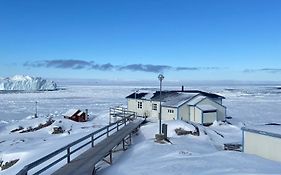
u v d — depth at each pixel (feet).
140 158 62.18
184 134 99.81
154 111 149.28
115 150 72.28
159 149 70.13
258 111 245.65
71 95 523.70
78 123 152.76
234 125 138.72
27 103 349.20
